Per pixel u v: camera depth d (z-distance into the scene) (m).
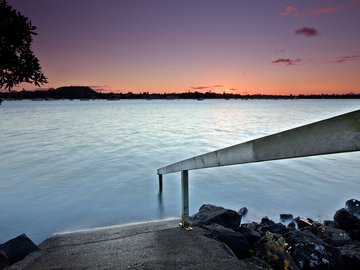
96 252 3.07
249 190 12.34
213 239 3.22
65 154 22.20
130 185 13.02
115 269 2.63
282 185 13.16
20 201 10.58
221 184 13.27
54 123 58.91
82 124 56.06
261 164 18.17
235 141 30.48
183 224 3.68
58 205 10.14
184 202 3.69
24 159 20.00
